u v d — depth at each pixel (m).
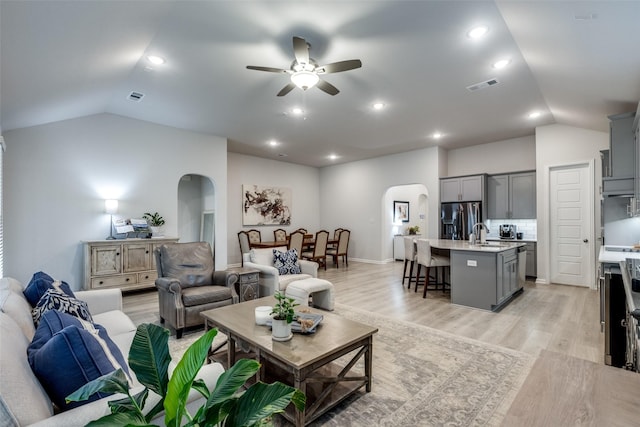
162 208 5.47
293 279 4.11
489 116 5.02
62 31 2.30
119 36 2.66
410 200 9.74
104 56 2.94
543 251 5.61
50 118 4.24
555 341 3.01
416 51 3.05
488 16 2.51
